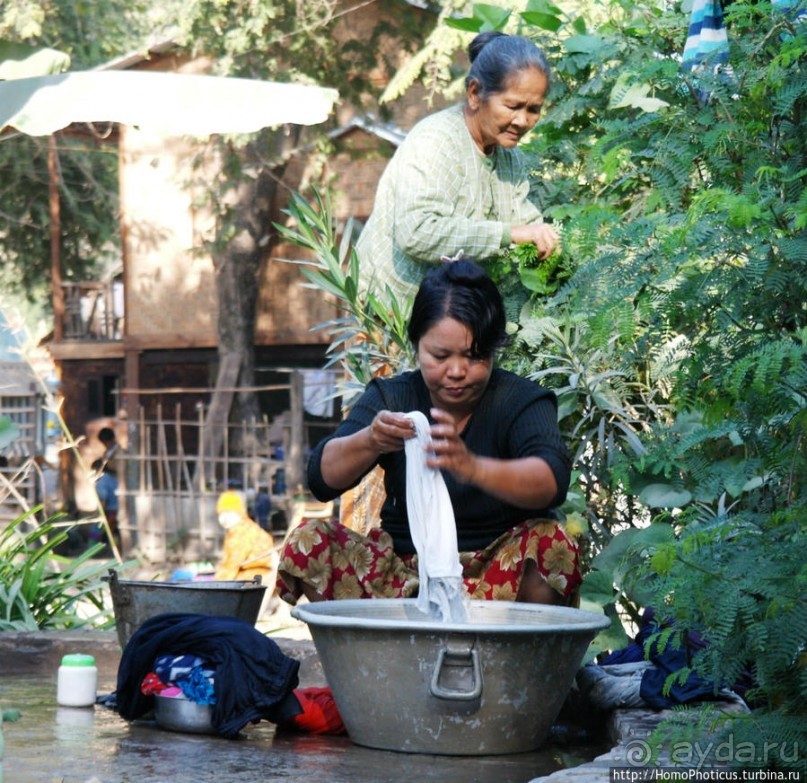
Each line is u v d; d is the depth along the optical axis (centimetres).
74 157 2583
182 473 2430
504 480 393
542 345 549
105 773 365
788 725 314
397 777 361
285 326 2409
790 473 353
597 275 398
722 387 365
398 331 552
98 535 2480
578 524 508
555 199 608
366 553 441
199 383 2497
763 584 310
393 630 376
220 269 2345
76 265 2819
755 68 429
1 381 2600
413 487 407
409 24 2159
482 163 557
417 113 2258
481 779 359
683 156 455
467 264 413
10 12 2117
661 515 481
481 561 435
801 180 378
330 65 2197
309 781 355
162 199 2470
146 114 393
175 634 436
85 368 2673
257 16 2053
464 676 378
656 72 473
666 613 336
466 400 416
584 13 673
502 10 616
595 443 538
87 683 487
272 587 1288
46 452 2597
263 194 2334
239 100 410
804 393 336
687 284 369
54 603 834
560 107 595
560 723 460
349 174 2291
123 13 2322
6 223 2700
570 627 379
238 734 423
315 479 427
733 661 321
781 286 350
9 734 427
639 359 468
